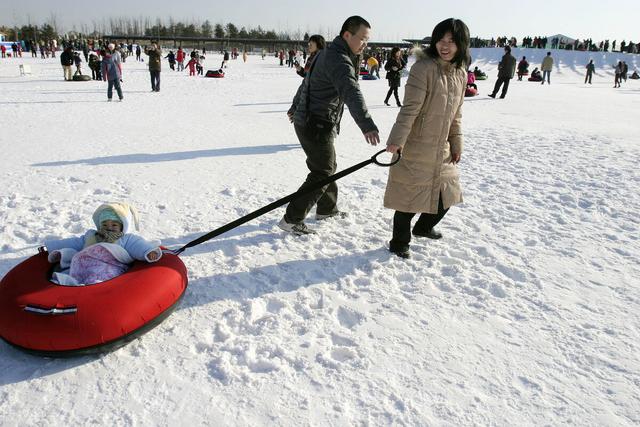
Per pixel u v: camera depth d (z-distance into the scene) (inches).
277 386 103.6
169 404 98.3
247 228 190.7
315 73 163.3
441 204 167.3
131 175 261.3
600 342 120.3
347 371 108.5
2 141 347.6
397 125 146.3
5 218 197.9
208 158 303.7
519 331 124.9
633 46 2155.5
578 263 164.7
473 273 155.8
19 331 105.4
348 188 247.0
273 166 287.0
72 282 121.3
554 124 468.4
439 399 100.4
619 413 97.1
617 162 301.3
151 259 128.3
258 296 140.6
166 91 773.3
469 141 378.0
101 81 948.6
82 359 111.2
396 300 139.3
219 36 5226.4
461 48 143.8
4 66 1333.7
